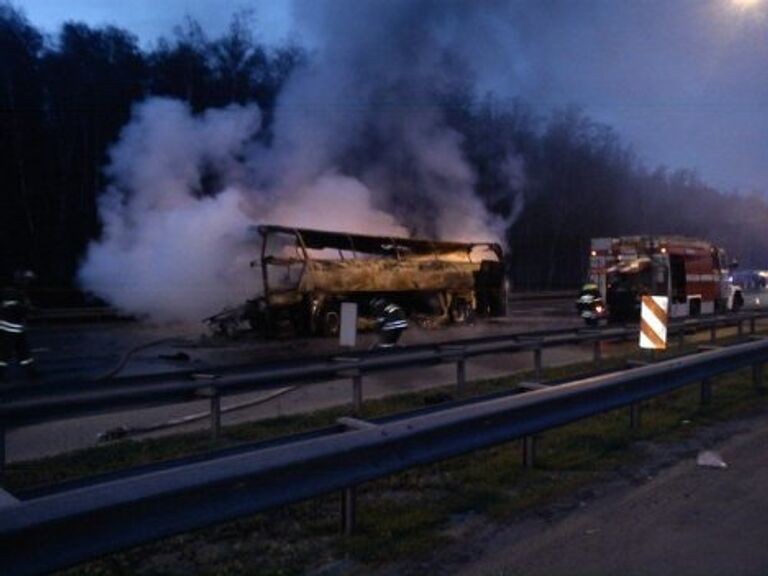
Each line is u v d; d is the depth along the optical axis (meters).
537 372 13.16
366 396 11.72
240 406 10.84
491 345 12.38
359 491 6.53
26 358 14.01
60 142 36.41
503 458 7.58
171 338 20.98
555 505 6.26
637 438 8.51
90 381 8.13
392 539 5.43
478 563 5.07
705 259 28.25
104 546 3.96
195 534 5.49
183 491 4.23
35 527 3.69
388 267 22.48
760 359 11.43
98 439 8.87
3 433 7.16
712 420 9.58
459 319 25.25
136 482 4.10
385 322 15.41
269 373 9.17
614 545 5.38
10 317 13.86
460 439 6.00
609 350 19.03
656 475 7.14
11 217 35.03
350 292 21.62
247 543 5.36
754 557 5.16
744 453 7.96
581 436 8.52
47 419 7.44
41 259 35.25
